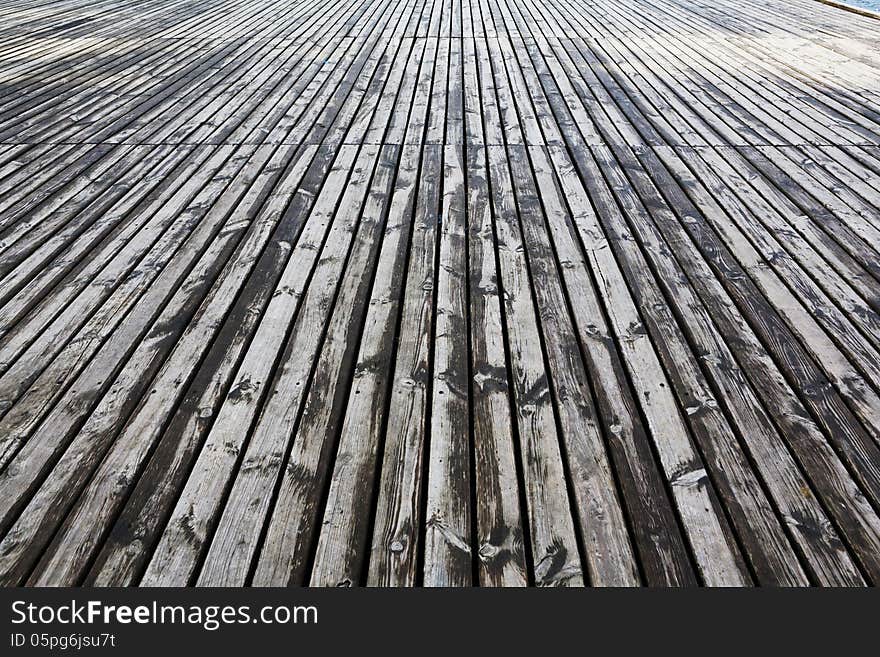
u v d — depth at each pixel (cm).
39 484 129
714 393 152
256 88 385
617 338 170
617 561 115
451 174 268
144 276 197
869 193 252
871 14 560
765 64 430
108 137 311
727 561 115
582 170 272
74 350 165
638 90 378
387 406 148
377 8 630
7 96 374
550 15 597
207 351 165
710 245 215
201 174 269
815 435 140
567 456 136
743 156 287
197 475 130
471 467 133
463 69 422
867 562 114
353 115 339
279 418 145
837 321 177
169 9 622
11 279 196
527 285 193
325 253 210
